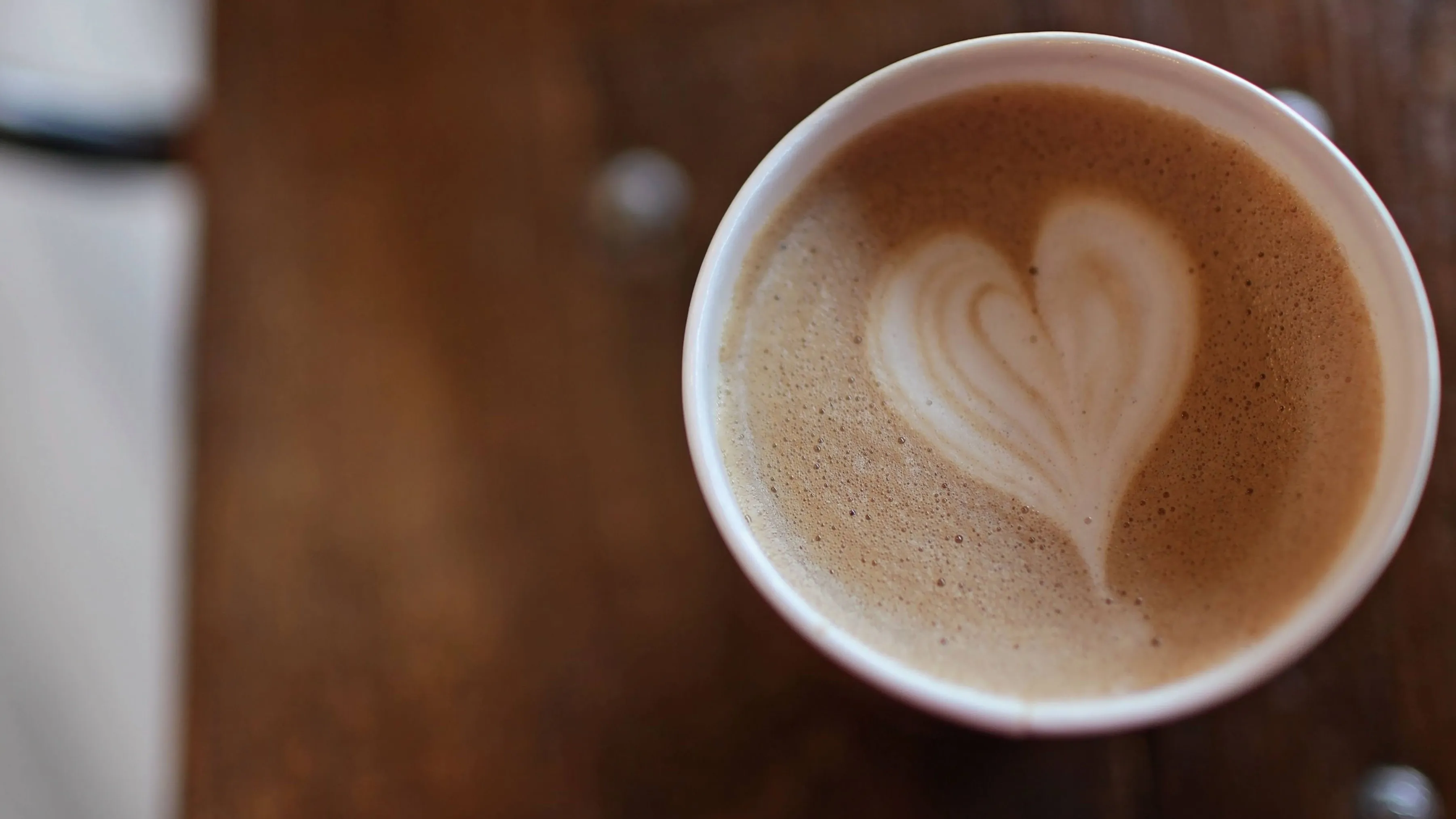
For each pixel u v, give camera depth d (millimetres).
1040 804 353
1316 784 340
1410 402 292
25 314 450
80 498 446
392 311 399
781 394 309
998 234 314
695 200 386
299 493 394
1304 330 302
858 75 377
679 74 389
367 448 394
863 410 310
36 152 451
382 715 382
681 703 373
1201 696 290
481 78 400
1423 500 340
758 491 305
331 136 406
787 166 311
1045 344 312
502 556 386
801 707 368
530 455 389
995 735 357
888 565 305
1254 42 351
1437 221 341
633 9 393
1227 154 307
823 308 312
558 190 396
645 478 385
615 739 374
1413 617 339
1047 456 310
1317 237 302
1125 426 309
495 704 379
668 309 390
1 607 441
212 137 409
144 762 436
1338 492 296
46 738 439
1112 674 297
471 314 396
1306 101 347
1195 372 308
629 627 379
